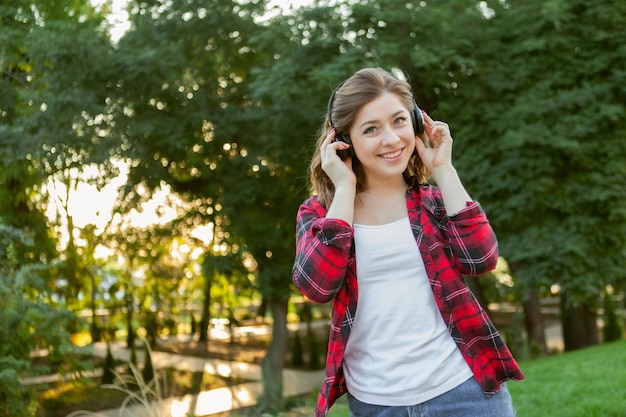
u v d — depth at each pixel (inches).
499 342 66.5
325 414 67.4
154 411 169.6
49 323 407.8
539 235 455.5
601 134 443.8
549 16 414.0
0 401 376.8
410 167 76.6
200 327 1087.0
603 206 458.6
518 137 419.8
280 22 438.9
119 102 471.2
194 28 518.9
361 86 68.7
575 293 452.8
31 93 469.1
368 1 408.5
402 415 65.9
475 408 65.4
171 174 573.0
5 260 406.9
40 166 499.2
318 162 75.7
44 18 525.0
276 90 431.8
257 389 694.5
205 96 529.0
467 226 67.2
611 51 444.1
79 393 638.5
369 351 67.6
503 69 456.8
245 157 523.8
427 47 416.8
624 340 522.6
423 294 67.2
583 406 215.9
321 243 66.1
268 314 1434.5
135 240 666.2
